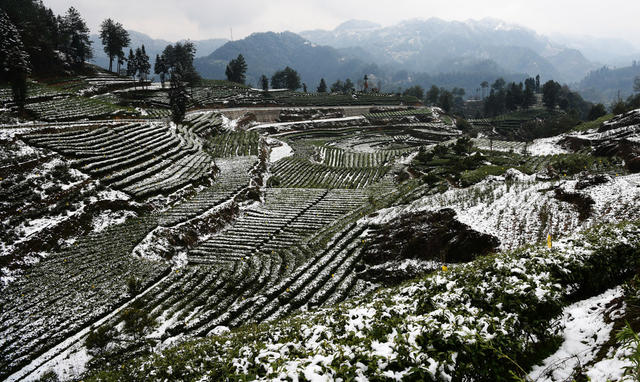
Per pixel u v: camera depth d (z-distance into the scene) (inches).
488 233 881.5
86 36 4232.3
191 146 2536.9
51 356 829.8
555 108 5654.5
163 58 4847.4
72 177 1649.9
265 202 2089.1
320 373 218.7
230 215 1802.4
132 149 2121.1
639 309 262.8
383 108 5231.3
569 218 856.3
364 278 1089.4
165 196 1820.9
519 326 264.4
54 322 926.4
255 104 4537.4
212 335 768.9
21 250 1241.4
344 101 5354.3
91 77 3905.0
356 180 2613.2
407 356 219.6
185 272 1232.8
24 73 2351.1
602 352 237.6
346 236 1354.6
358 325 304.8
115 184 1724.9
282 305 1000.9
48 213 1428.4
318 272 1155.9
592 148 2306.8
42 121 2335.1
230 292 1096.8
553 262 359.6
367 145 4042.8
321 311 640.4
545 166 2049.7
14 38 2389.3
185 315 970.1
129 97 3671.3
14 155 1647.4
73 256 1283.2
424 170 2386.8
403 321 273.1
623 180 916.0
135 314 912.9
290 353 273.0
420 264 977.5
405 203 1697.8
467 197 1216.2
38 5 4126.5
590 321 297.6
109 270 1189.7
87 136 2105.1
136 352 803.4
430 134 4458.7
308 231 1621.6
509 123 5226.4
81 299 1029.2
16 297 1040.2
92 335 839.1
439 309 281.7
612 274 382.3
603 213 802.2
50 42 3649.1
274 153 3265.3
